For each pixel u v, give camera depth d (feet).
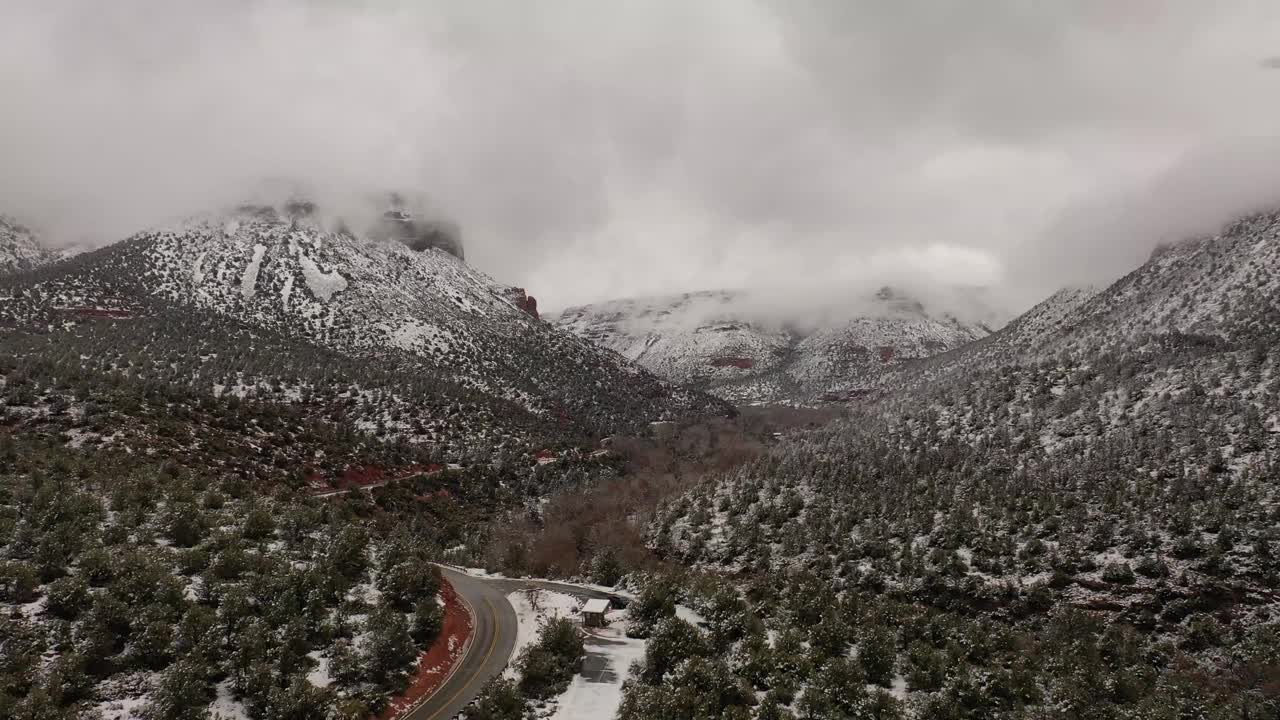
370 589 183.62
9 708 108.27
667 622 177.88
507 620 209.05
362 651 150.61
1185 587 233.35
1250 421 292.81
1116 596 237.86
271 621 147.64
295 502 247.50
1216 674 207.62
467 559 309.83
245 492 235.20
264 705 126.31
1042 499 291.99
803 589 238.89
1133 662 205.98
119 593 141.28
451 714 145.18
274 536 197.26
